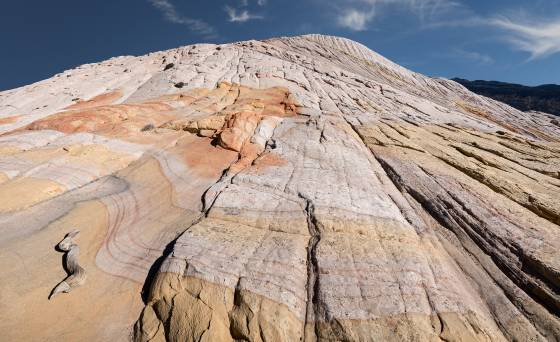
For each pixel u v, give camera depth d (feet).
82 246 41.09
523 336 31.60
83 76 134.00
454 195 53.01
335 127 83.15
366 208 47.11
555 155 79.77
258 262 36.01
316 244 39.40
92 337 30.63
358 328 29.91
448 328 30.48
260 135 73.92
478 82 371.15
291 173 57.11
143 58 163.63
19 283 34.88
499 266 40.16
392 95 136.26
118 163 61.11
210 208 47.29
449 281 36.60
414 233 44.21
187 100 101.60
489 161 69.15
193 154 66.18
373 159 68.85
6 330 30.25
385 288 33.86
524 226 45.50
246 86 117.29
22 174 52.47
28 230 42.52
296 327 30.55
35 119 90.48
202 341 29.12
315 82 131.34
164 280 34.27
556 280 36.01
